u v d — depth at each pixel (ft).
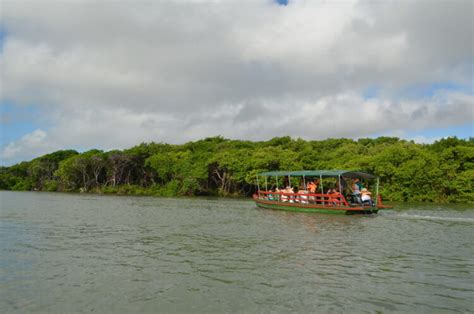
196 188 239.09
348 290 39.11
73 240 67.05
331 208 105.81
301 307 34.63
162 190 253.65
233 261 50.75
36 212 120.26
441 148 195.31
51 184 325.01
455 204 157.69
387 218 98.12
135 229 80.43
